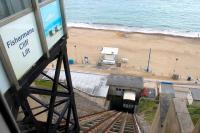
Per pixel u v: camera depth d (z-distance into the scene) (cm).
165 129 1037
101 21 9850
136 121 2108
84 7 11800
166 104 1234
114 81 3969
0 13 555
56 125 992
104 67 5422
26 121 993
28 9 665
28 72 709
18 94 655
